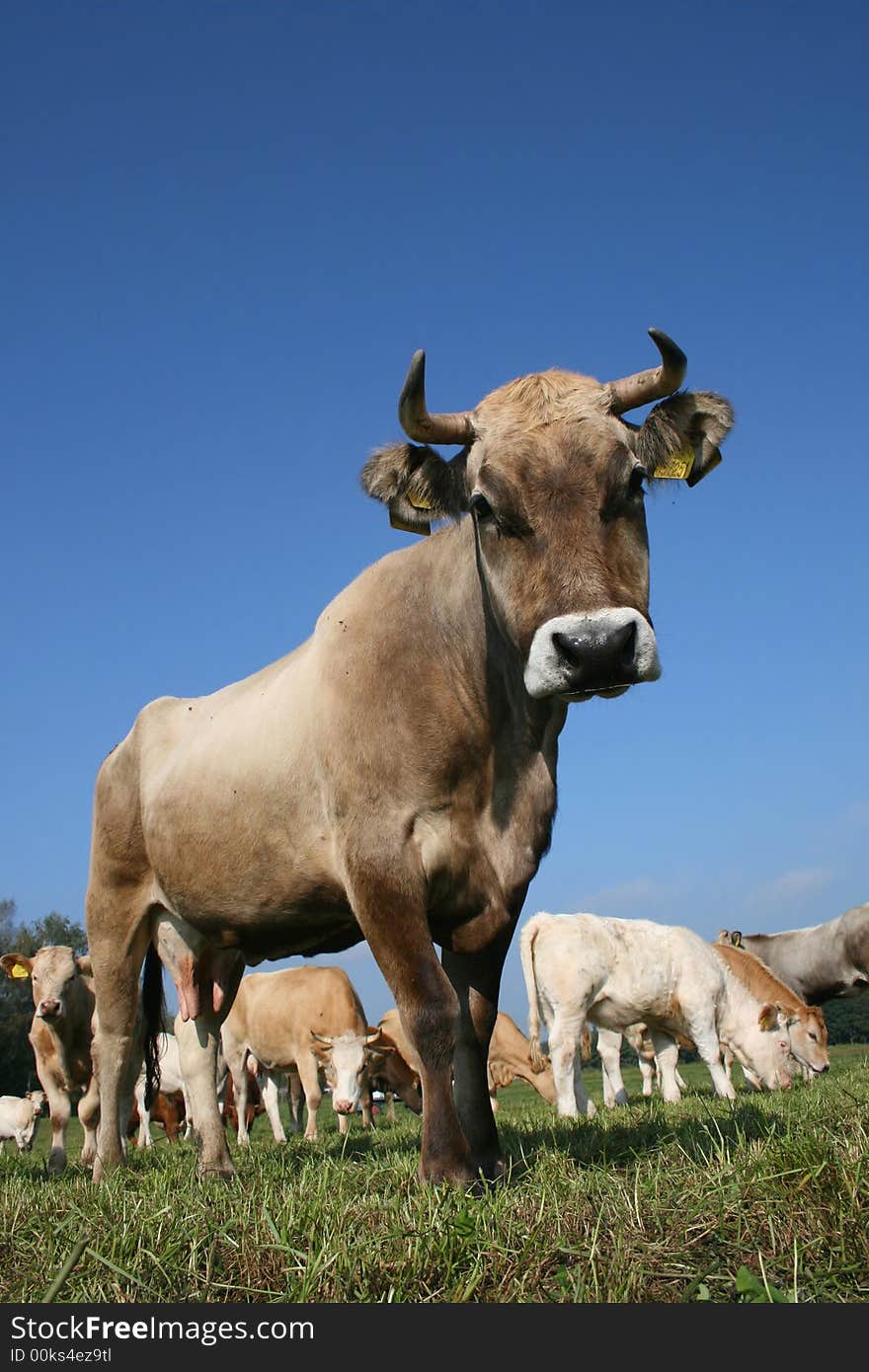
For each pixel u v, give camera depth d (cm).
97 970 769
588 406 495
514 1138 686
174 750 707
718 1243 325
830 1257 305
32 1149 1723
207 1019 730
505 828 533
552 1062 1283
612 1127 675
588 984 1288
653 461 522
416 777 524
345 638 569
